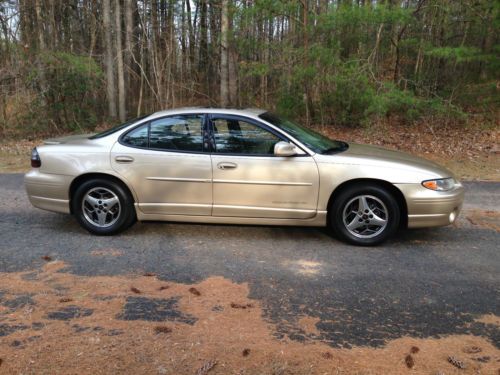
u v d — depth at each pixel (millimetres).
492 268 4320
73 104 16234
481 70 14109
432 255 4652
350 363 2730
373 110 11430
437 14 13406
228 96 15609
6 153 11680
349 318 3314
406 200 4703
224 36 13359
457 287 3887
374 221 4812
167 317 3268
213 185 4887
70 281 3904
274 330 3113
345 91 12297
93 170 5008
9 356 2758
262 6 11367
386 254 4668
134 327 3113
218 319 3254
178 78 18141
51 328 3092
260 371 2645
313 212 4836
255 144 4875
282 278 4035
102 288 3762
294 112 13867
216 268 4250
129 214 5117
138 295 3633
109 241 5000
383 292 3770
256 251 4723
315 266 4328
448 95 13938
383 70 13078
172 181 4949
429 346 2943
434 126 13484
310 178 4766
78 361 2713
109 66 16984
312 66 11938
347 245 4922
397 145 11844
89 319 3223
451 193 4770
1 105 14688
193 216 5035
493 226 5652
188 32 17844
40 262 4348
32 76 14477
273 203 4852
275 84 13914
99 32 19406
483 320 3316
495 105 14016
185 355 2789
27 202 6660
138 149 5016
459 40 14156
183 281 3938
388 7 11555
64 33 17844
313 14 11672
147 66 19984
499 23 12281
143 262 4383
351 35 11984
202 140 4941
